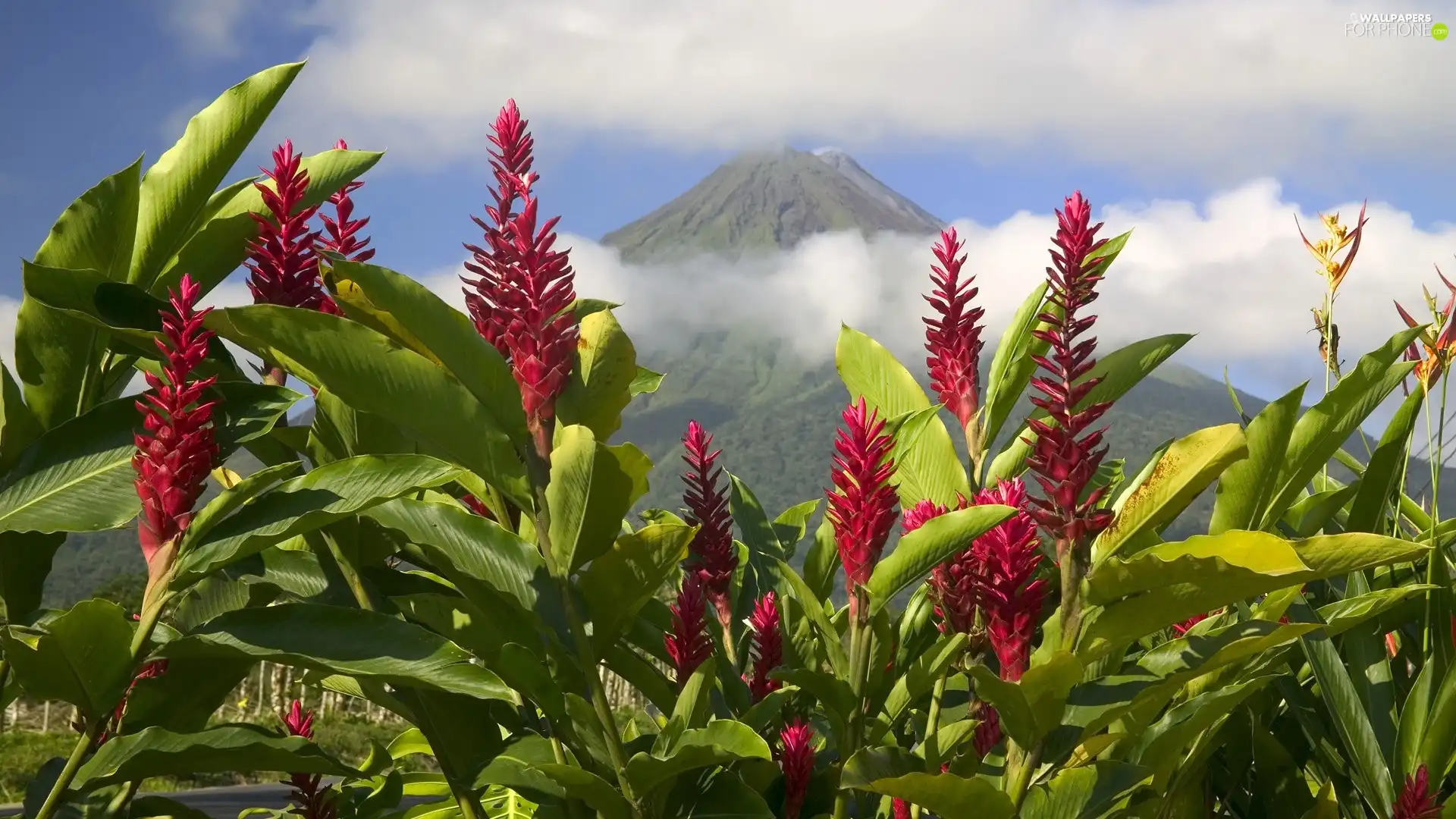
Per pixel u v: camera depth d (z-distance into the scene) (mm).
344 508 1476
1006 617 1570
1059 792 1599
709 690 1700
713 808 1710
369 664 1484
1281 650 1701
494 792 2453
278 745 1535
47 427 1813
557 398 1720
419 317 1524
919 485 2293
